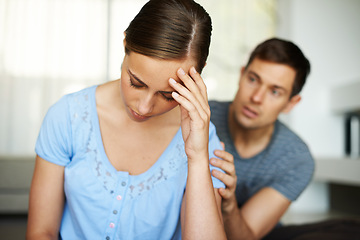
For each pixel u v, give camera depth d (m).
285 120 3.98
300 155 1.48
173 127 0.96
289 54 1.34
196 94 0.80
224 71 4.46
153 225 0.89
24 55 4.32
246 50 4.47
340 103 3.57
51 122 0.91
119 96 0.93
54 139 0.90
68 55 4.41
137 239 0.89
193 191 0.85
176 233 0.95
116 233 0.88
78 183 0.88
